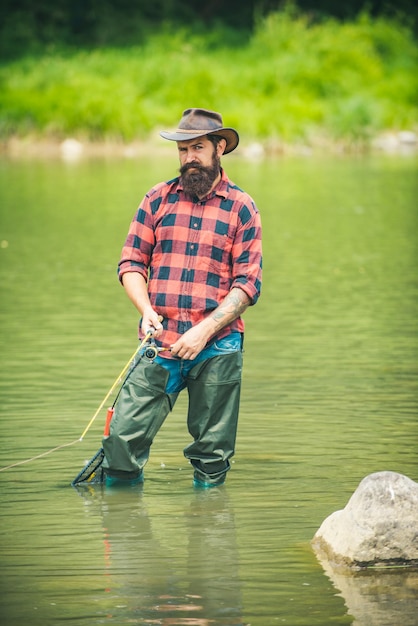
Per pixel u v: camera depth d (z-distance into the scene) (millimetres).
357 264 20281
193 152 9016
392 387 12117
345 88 50375
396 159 41656
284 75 50500
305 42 55406
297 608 6820
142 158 41906
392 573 7336
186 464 9711
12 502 8766
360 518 7457
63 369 12945
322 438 10273
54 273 19594
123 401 9125
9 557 7625
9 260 20906
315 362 13297
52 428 10656
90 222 25516
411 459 9633
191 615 6734
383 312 16234
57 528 8172
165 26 61219
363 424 10711
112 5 67062
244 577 7266
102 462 9203
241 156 43000
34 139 45406
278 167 38594
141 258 9305
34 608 6836
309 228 24594
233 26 71438
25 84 49312
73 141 45031
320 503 8641
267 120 45281
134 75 50281
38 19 65812
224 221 9086
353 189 31781
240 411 11188
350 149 45781
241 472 9391
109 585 7152
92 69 51594
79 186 32656
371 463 9547
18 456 9852
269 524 8227
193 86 47938
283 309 16500
